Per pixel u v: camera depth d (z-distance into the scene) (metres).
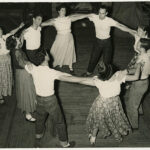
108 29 5.65
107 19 5.54
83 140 4.64
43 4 9.03
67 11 9.15
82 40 8.39
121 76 4.04
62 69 6.63
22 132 4.81
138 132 4.83
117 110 4.21
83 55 7.39
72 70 6.48
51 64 6.38
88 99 5.66
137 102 4.62
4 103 5.56
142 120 5.10
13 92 5.89
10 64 5.27
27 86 4.69
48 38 8.38
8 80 5.36
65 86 6.07
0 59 5.15
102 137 4.72
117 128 4.32
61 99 5.64
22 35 5.35
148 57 4.24
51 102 4.04
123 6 8.01
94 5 9.20
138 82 4.41
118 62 7.04
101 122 4.24
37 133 4.45
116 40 8.28
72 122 5.03
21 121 5.07
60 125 4.26
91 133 4.47
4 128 4.91
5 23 9.43
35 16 5.39
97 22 5.62
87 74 6.33
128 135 4.77
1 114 5.26
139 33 4.75
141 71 4.32
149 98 5.72
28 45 5.47
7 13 9.99
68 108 5.38
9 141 4.61
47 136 4.73
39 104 4.09
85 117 5.16
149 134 4.79
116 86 4.04
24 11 8.97
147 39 4.26
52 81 3.96
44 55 4.02
